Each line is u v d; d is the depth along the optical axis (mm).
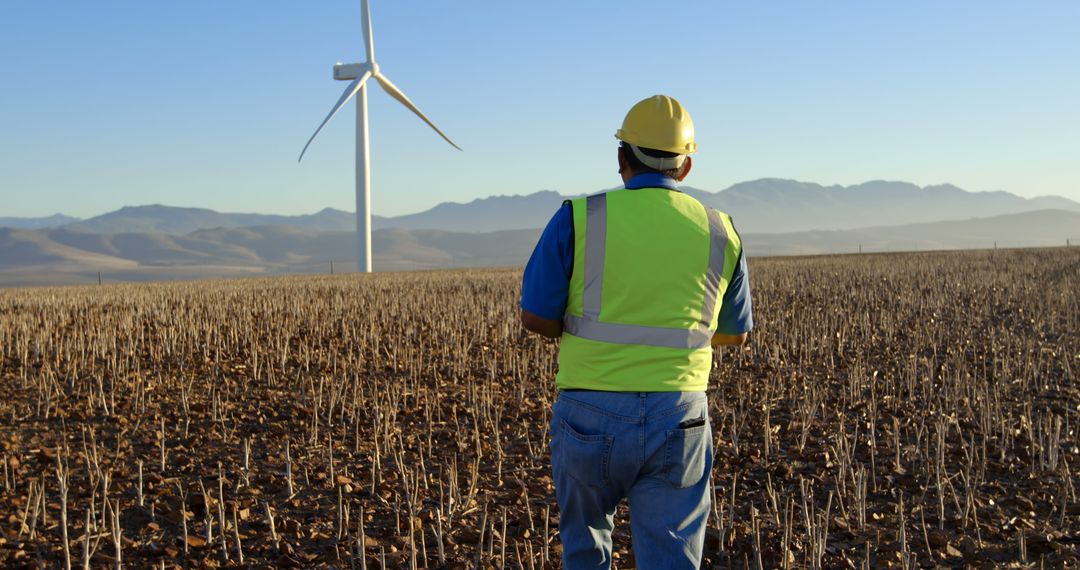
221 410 8898
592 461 3074
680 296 3080
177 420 8695
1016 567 4844
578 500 3211
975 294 21234
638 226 3076
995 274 28438
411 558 4758
